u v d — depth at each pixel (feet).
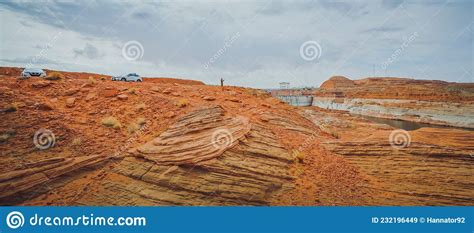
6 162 26.25
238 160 30.68
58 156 28.66
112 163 29.71
